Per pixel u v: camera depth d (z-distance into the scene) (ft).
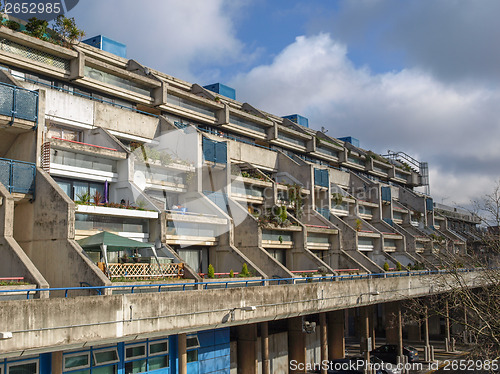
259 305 73.41
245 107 145.07
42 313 48.21
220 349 83.41
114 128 92.17
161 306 59.52
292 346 104.06
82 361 62.13
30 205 67.31
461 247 190.08
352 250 132.16
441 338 159.43
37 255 65.46
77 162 77.30
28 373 56.44
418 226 195.83
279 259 111.55
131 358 67.92
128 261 74.13
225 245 90.53
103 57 105.70
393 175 203.10
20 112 66.13
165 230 78.02
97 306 52.90
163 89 106.22
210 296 65.82
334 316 116.88
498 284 82.02
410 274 130.62
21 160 69.26
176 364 73.97
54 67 88.53
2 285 51.98
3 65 82.99
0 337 44.45
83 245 66.39
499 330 74.84
